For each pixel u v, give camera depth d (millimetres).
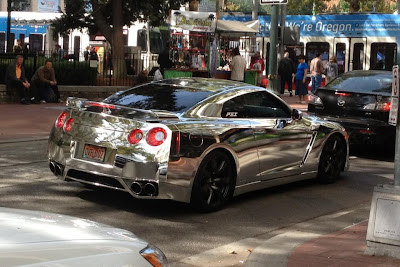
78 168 8047
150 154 7590
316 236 7508
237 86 9180
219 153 8250
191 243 7172
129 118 7801
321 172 10438
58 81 23219
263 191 9953
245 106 8906
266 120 9086
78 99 8414
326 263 6273
